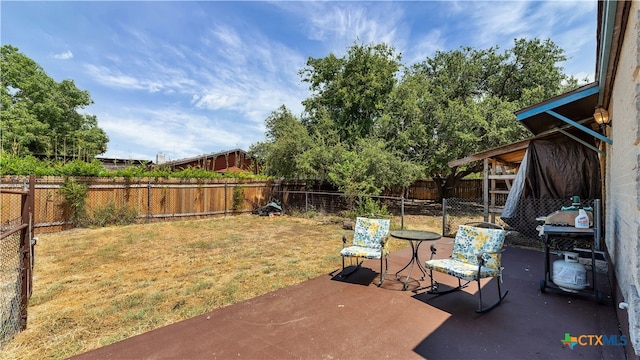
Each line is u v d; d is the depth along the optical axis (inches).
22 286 116.1
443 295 148.3
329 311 129.7
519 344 104.0
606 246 191.0
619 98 120.2
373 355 96.8
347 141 492.7
